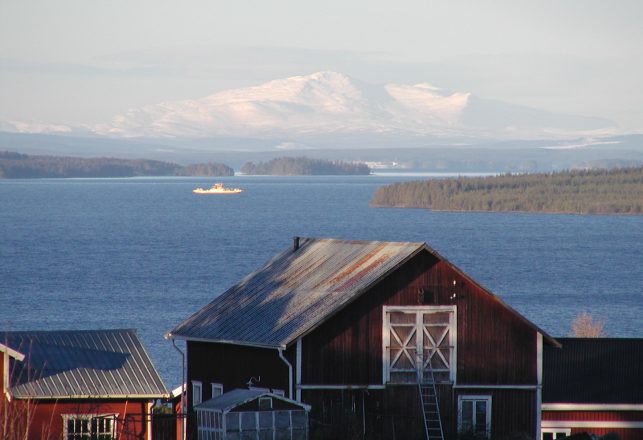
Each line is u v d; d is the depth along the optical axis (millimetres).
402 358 144375
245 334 148750
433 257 145875
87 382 143875
